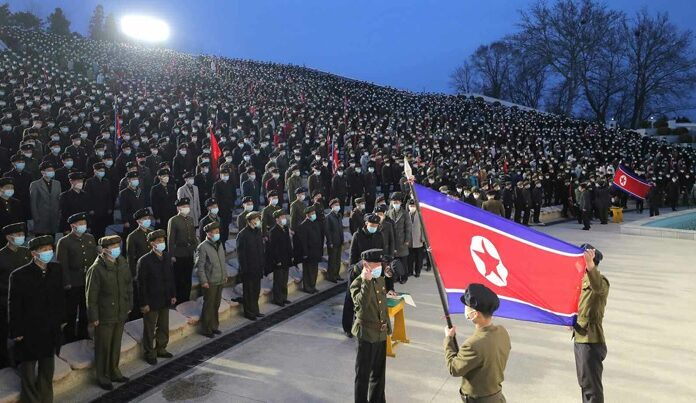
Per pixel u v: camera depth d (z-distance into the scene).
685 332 8.88
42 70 30.09
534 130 40.69
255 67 62.94
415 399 6.48
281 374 7.19
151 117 21.00
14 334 5.84
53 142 12.69
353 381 6.98
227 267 11.10
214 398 6.50
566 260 4.92
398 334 8.27
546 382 6.98
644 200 28.16
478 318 4.06
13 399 6.01
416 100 51.34
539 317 4.95
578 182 23.02
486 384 4.02
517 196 20.50
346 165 21.92
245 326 9.16
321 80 58.91
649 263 13.95
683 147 46.62
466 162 25.53
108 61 45.88
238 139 19.61
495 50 84.50
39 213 9.85
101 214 10.77
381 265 6.04
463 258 5.12
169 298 7.66
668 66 65.00
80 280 7.70
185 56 66.62
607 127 51.44
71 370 6.75
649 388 6.81
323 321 9.44
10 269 6.75
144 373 7.23
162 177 11.20
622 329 9.01
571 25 66.50
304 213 11.66
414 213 12.35
